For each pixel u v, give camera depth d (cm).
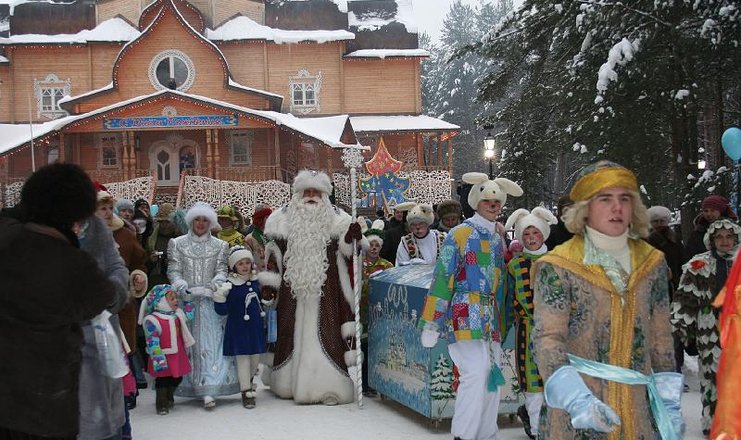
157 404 898
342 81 4531
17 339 419
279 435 780
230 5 4522
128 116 3622
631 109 1708
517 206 2702
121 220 810
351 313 938
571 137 1894
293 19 4569
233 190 3077
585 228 389
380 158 2300
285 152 4150
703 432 766
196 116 3650
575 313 376
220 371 927
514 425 811
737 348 322
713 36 1553
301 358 929
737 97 2294
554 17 1986
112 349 533
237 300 915
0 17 4747
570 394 352
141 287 761
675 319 772
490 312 681
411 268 901
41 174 454
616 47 1648
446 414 769
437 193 3706
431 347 700
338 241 945
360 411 884
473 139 7938
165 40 4138
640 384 371
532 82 2173
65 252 438
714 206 995
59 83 4412
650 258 384
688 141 1892
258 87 4475
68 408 430
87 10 4550
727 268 758
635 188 382
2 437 420
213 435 789
